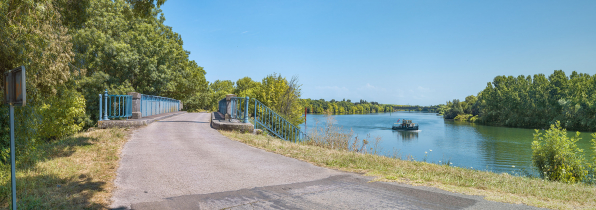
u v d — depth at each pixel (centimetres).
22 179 527
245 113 1459
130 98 1581
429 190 532
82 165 656
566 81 8350
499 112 10150
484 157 3497
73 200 432
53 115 1321
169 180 566
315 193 507
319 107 15725
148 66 3191
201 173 625
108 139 988
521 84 9912
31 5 608
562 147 1098
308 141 1370
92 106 2608
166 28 4375
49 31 681
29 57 623
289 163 755
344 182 584
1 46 599
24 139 724
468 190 537
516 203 465
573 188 598
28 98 699
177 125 1538
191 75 4938
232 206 434
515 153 3850
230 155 831
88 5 1148
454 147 4472
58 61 712
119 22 3241
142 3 1099
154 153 816
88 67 2725
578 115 7488
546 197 509
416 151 3997
